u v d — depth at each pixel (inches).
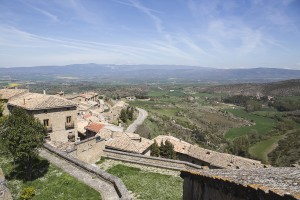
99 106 4178.2
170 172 1146.7
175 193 930.1
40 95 1925.4
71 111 1790.1
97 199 761.0
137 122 3929.6
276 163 3132.4
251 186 242.8
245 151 3545.8
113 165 1221.7
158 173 1135.6
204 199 343.9
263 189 226.5
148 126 3823.8
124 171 1150.3
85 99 4271.7
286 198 200.8
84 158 1201.4
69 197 780.6
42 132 956.0
